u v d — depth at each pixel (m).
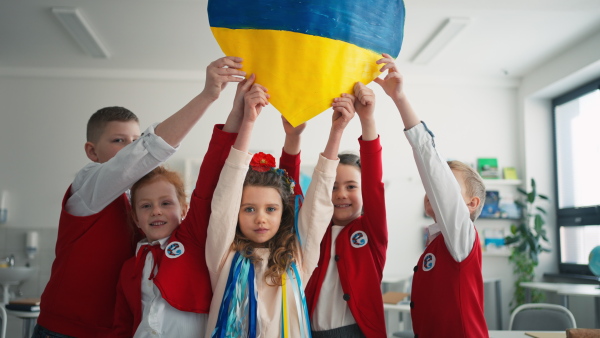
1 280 4.86
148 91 5.39
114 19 4.13
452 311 1.42
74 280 1.43
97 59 5.06
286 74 1.27
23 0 3.79
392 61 1.32
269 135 5.37
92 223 1.45
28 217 5.17
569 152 5.25
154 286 1.34
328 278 1.55
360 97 1.30
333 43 1.26
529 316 3.00
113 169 1.33
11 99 5.32
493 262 5.40
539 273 5.38
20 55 4.94
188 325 1.31
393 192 5.39
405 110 1.40
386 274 5.25
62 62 5.14
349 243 1.57
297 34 1.25
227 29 1.28
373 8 1.32
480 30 4.34
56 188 5.21
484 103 5.63
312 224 1.37
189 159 5.20
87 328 1.43
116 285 1.47
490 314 5.31
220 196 1.29
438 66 5.28
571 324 2.87
